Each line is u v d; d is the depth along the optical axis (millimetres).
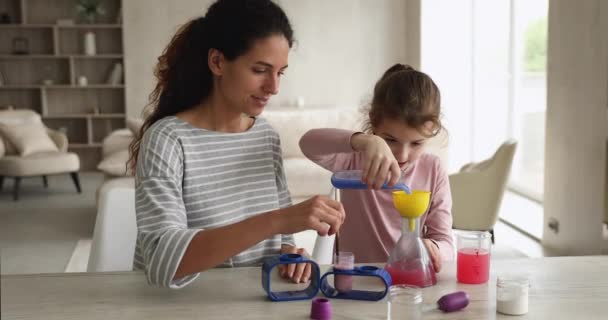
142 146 1303
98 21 7891
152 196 1228
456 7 6590
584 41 3666
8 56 7570
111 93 7984
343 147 1331
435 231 1583
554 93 4055
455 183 3752
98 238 1855
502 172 3664
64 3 7820
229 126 1418
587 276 1278
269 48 1245
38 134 6441
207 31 1321
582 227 3750
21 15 7688
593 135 3594
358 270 1139
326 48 7367
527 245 4258
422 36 6609
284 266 1260
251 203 1430
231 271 1295
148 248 1152
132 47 7426
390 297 1016
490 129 6363
